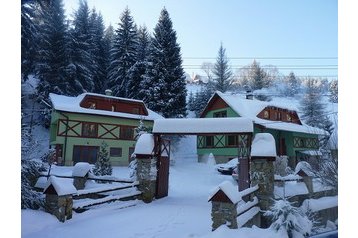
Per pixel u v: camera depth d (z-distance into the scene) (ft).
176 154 98.73
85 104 83.25
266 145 31.91
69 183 26.61
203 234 22.75
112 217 28.17
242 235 19.62
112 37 128.06
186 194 46.24
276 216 20.98
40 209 25.89
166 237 22.30
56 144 77.00
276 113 93.09
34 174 28.76
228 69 137.08
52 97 82.84
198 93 147.23
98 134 82.99
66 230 22.86
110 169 55.88
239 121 38.99
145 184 38.91
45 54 93.76
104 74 122.52
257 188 30.68
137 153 39.78
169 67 104.37
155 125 41.81
